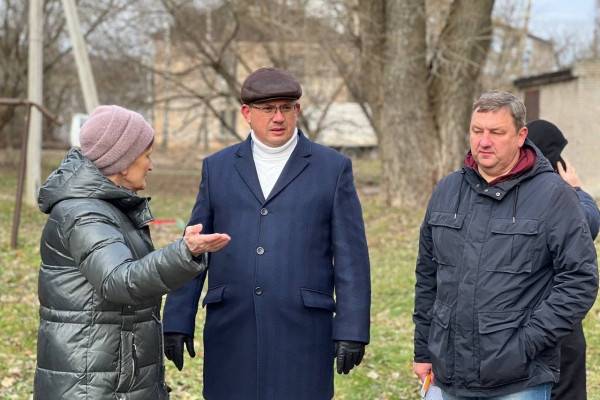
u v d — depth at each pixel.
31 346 6.55
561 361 3.66
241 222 3.46
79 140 2.87
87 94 14.91
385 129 16.80
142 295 2.55
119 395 2.74
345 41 18.50
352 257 3.45
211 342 3.51
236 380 3.45
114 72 22.98
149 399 2.82
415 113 16.38
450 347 3.10
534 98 23.95
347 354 3.38
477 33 15.83
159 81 22.78
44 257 2.81
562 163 3.96
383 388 5.72
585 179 21.22
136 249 2.83
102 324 2.73
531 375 2.99
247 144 3.56
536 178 3.05
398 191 16.69
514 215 3.02
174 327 3.49
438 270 3.20
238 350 3.44
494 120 2.99
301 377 3.41
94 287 2.63
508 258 2.99
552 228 2.97
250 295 3.42
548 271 3.04
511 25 18.88
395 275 9.78
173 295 3.55
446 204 3.20
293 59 20.98
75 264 2.73
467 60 15.60
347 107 26.30
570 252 2.95
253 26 20.77
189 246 2.50
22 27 26.92
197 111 26.78
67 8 14.75
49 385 2.75
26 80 28.16
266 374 3.41
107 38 22.33
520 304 2.99
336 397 5.55
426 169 16.48
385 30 16.56
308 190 3.45
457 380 3.07
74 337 2.72
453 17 15.94
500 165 3.04
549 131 3.94
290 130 3.46
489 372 2.98
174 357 3.53
